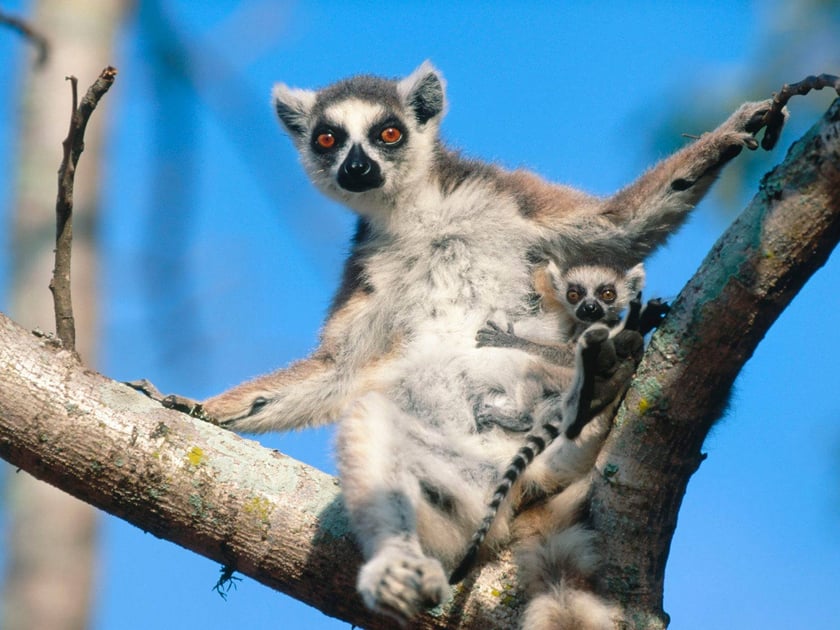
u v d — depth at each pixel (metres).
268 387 13.73
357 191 14.20
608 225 13.14
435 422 12.40
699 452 9.73
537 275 13.56
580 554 10.22
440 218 13.59
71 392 10.34
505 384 12.34
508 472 10.60
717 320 9.15
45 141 13.65
